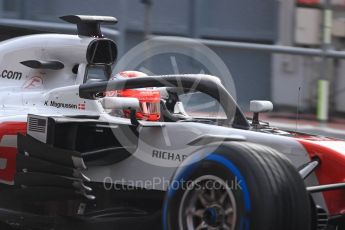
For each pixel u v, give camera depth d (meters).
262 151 15.59
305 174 17.14
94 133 18.89
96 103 19.05
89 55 20.52
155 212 17.89
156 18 32.75
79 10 33.34
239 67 32.75
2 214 19.39
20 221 19.09
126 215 17.97
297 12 32.25
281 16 32.72
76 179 17.97
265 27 33.16
